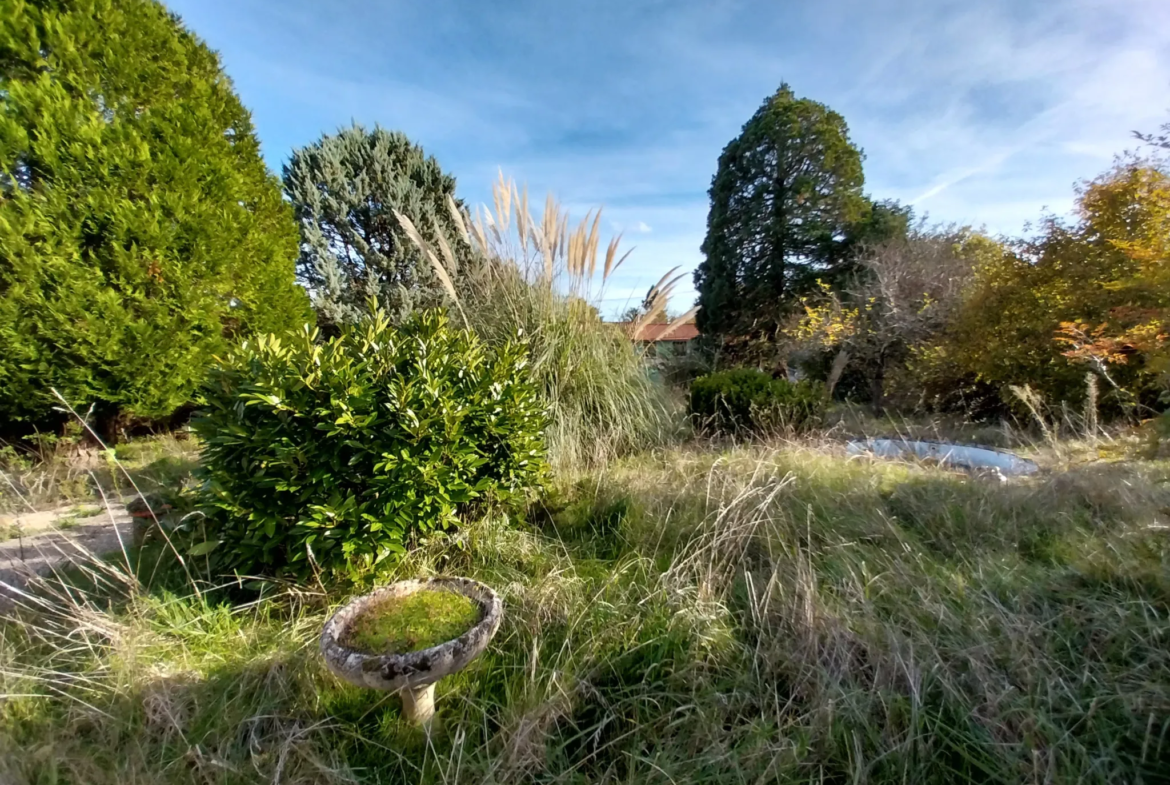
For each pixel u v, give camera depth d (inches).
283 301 185.6
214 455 70.7
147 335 139.3
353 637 48.2
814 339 331.0
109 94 145.9
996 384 233.9
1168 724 44.0
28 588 75.0
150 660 57.6
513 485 91.0
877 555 76.9
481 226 152.9
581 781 44.8
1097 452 110.3
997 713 47.3
